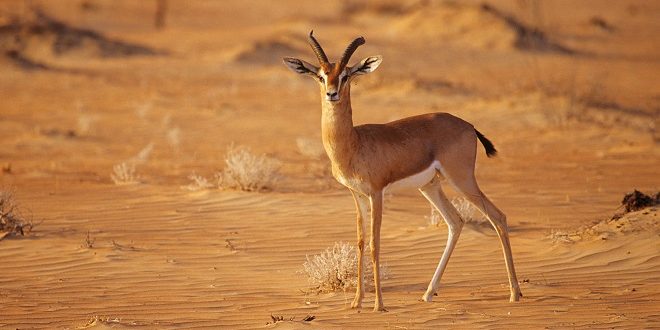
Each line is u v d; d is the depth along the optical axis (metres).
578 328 12.16
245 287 15.43
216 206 21.86
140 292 15.15
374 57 13.98
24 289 15.41
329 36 101.38
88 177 27.86
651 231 17.27
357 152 13.90
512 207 22.19
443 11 101.44
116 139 39.41
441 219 19.55
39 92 58.22
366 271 15.59
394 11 124.12
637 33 113.81
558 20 126.75
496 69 75.94
